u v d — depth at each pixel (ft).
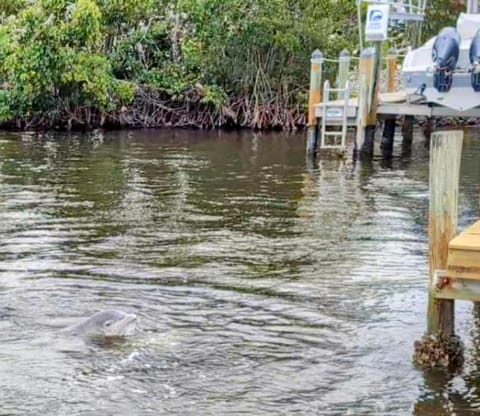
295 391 18.75
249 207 41.06
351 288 26.53
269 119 91.45
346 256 30.91
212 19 90.17
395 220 38.04
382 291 26.21
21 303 24.27
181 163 58.54
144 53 93.30
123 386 18.83
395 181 50.57
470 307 24.27
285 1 90.94
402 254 31.32
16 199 42.45
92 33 84.28
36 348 20.77
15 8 91.45
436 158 19.20
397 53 75.51
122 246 32.12
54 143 71.61
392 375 19.61
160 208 40.42
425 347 20.20
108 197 43.50
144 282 26.84
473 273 19.01
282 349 21.11
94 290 25.80
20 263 29.17
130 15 92.17
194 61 91.40
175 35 93.71
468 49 52.21
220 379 19.29
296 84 92.43
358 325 22.91
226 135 82.94
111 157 61.62
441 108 56.24
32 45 83.41
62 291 25.61
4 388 18.63
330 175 53.01
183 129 89.66
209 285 26.66
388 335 22.13
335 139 68.33
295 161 60.18
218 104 91.09
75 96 86.89
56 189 45.98
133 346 21.02
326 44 90.68
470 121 90.68
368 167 57.16
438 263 19.52
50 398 18.22
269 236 34.32
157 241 33.09
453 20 94.27
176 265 29.19
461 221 37.68
